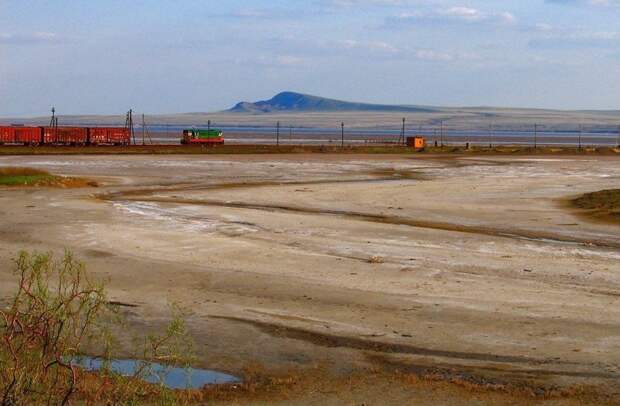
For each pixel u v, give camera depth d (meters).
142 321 14.11
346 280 17.72
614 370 11.59
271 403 10.38
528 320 14.32
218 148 86.44
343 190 42.09
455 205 34.72
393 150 93.62
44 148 78.94
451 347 12.74
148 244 22.36
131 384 8.67
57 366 7.77
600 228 27.38
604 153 96.50
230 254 20.91
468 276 18.34
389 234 25.11
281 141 140.12
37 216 28.27
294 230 25.70
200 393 10.60
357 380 11.27
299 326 13.96
